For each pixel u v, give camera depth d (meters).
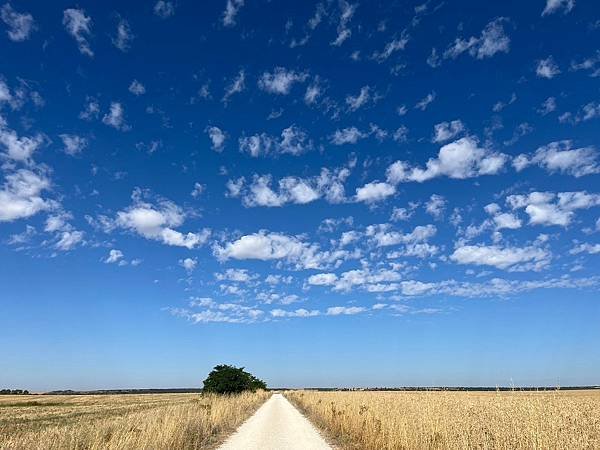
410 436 16.38
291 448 18.45
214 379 61.66
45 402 77.81
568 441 12.87
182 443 17.64
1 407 62.12
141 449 14.36
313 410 38.78
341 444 19.89
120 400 84.12
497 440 13.88
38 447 13.02
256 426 27.73
